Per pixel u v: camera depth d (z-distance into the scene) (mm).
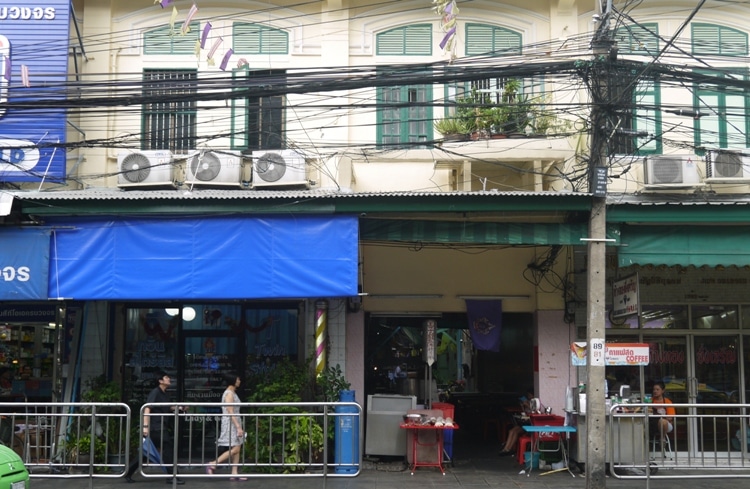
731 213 12180
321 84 11859
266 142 14570
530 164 13930
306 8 14922
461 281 14797
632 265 13758
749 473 12602
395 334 15531
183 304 14945
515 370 15992
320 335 13531
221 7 14914
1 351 14445
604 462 11070
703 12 14906
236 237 12250
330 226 12211
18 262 12258
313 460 12266
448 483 12047
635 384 14805
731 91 13023
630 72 11977
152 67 14766
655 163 13633
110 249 12297
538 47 14453
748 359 14844
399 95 14781
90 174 14242
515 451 14555
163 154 13695
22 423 11422
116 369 14656
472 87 14195
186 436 12344
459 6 15031
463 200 11969
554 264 14617
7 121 13719
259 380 14180
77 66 14234
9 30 13805
